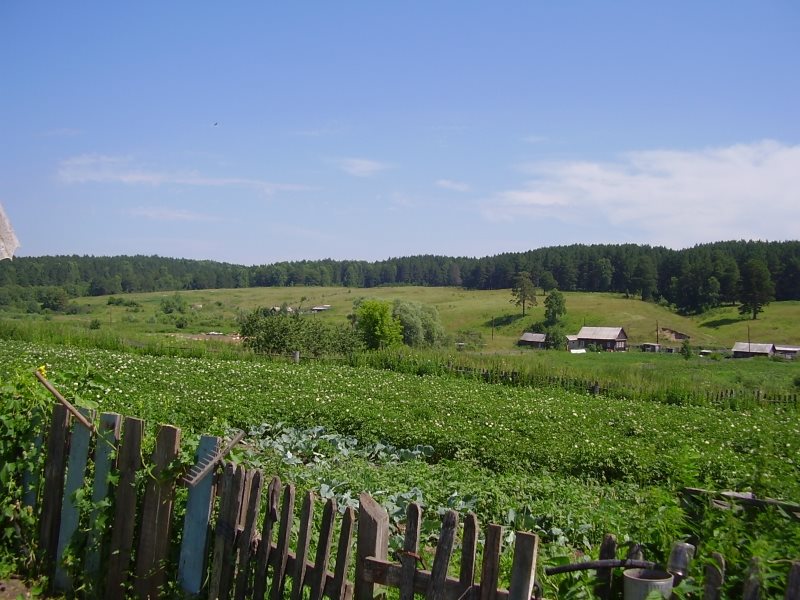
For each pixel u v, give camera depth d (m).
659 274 159.75
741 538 4.29
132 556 5.80
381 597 4.43
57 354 32.50
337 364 38.94
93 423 6.23
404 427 17.39
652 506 5.83
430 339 87.50
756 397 30.30
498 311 154.00
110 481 5.86
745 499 4.88
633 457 14.84
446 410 21.75
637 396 30.69
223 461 5.41
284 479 9.81
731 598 3.70
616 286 171.88
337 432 17.44
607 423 21.25
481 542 8.32
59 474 6.43
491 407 22.88
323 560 4.52
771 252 149.62
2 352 32.75
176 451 5.55
